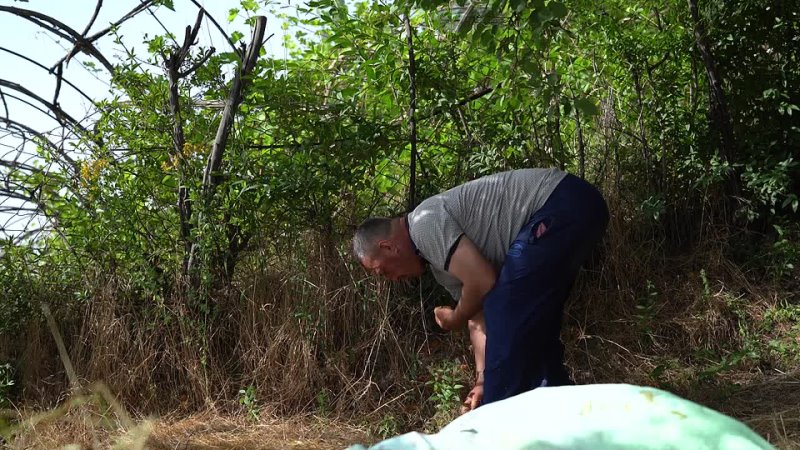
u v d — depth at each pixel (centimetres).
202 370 503
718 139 594
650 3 606
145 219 539
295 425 473
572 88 595
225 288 528
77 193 529
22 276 542
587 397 133
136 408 493
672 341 536
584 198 370
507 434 128
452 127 592
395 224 379
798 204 579
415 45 575
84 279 536
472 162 564
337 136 548
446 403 459
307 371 499
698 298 549
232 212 524
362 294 524
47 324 529
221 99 563
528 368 363
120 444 399
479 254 363
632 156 612
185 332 510
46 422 451
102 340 506
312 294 516
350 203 551
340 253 531
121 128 535
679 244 603
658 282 566
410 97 558
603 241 570
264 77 557
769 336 531
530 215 369
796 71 597
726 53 595
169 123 541
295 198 526
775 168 562
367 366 506
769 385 474
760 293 559
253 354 508
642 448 124
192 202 530
